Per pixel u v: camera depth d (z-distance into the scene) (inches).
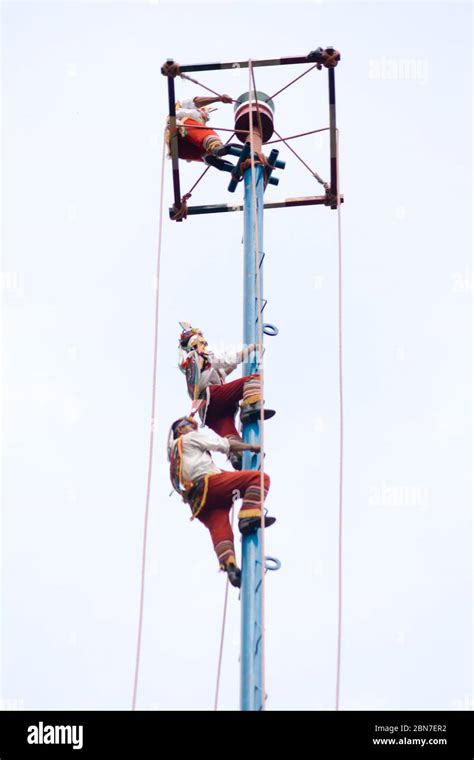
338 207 729.0
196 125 821.9
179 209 804.6
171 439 683.4
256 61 770.8
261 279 713.0
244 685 569.9
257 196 753.6
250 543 617.9
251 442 672.4
